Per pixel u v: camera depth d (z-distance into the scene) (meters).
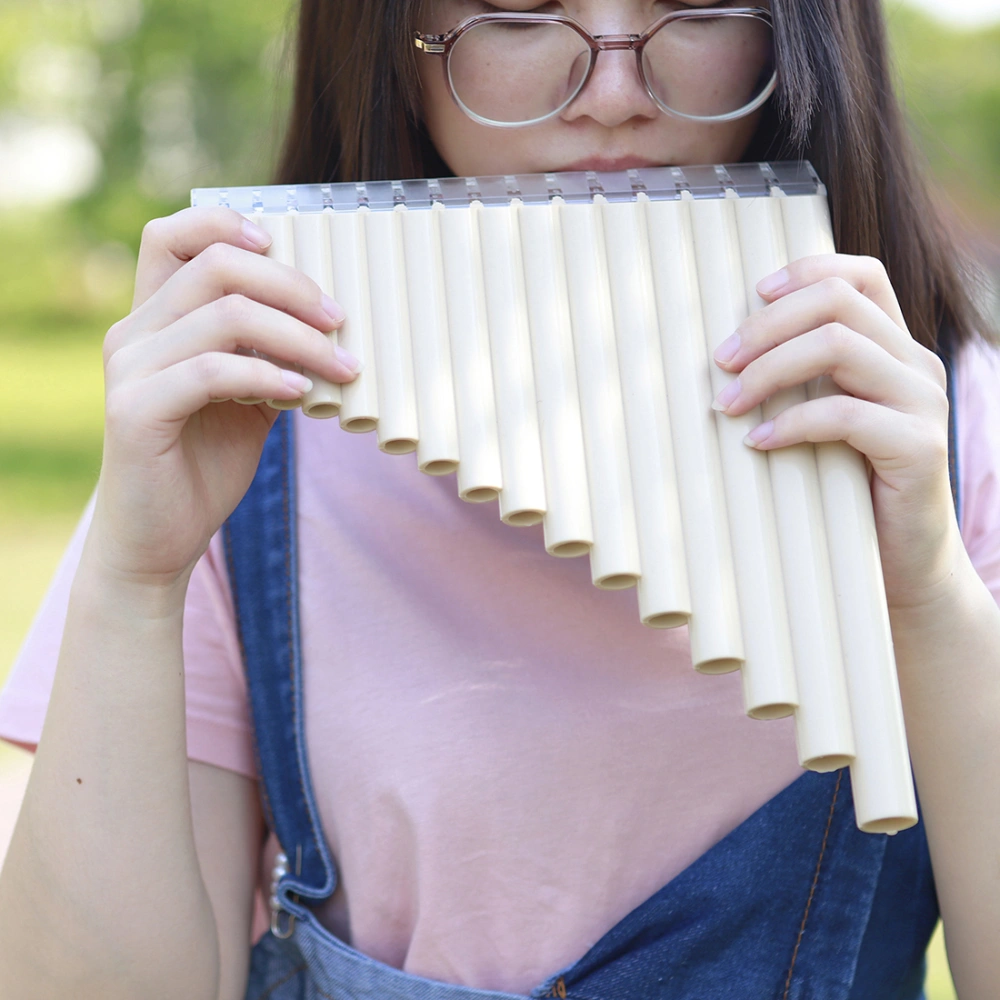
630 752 1.49
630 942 1.46
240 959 1.58
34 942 1.40
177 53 15.55
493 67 1.47
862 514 1.29
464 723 1.50
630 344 1.37
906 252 1.63
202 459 1.41
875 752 1.24
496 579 1.55
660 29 1.44
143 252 1.38
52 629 1.62
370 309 1.37
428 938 1.50
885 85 1.66
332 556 1.58
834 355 1.26
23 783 4.18
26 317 19.44
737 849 1.46
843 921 1.46
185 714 1.47
